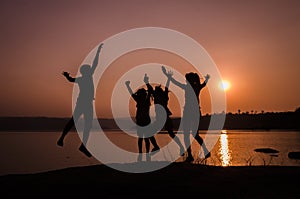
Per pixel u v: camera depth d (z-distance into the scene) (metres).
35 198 8.02
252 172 10.09
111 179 9.23
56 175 9.80
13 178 9.67
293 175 9.72
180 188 8.51
